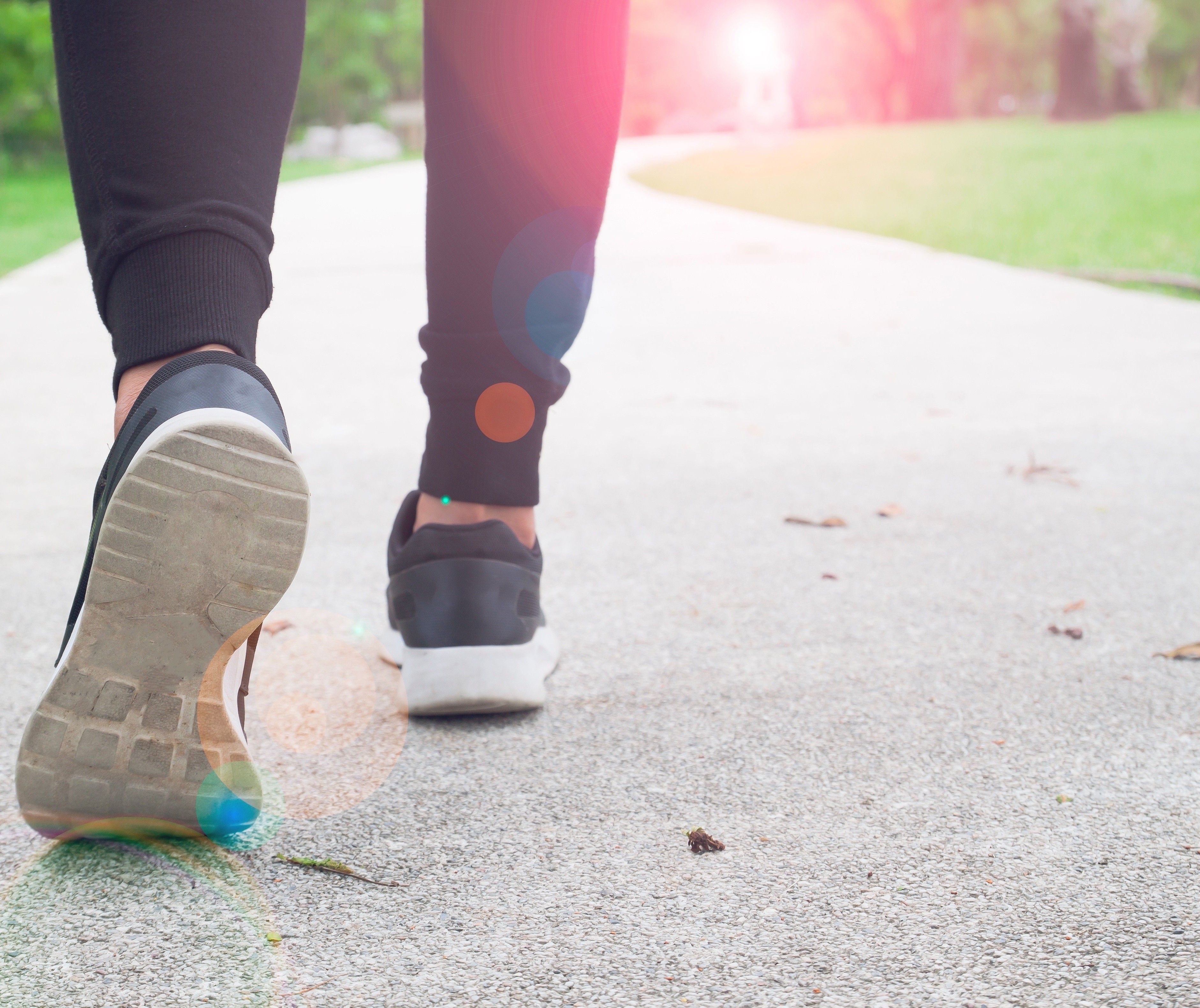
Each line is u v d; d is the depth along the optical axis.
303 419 2.74
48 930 0.80
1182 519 1.92
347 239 7.17
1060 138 17.00
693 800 1.01
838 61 39.44
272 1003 0.72
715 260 5.88
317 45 28.25
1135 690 1.25
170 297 0.88
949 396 2.91
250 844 0.93
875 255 5.96
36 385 3.15
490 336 1.16
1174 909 0.82
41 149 21.17
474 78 1.08
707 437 2.56
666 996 0.73
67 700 0.83
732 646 1.39
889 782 1.04
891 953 0.77
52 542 1.81
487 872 0.89
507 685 1.16
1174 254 5.39
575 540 1.85
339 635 1.44
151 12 0.89
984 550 1.78
